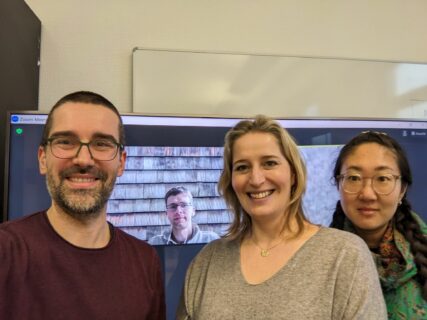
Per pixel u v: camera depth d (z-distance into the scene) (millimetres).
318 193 1992
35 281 1033
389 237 1256
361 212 1272
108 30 2213
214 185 1920
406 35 2545
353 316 931
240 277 1092
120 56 2211
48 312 1020
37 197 1759
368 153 1269
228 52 2305
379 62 2482
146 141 1881
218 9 2336
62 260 1077
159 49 2221
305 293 985
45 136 1160
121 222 1821
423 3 2555
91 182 1133
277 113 2324
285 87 2354
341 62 2436
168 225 1864
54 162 1117
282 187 1147
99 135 1142
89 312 1054
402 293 1150
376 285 991
